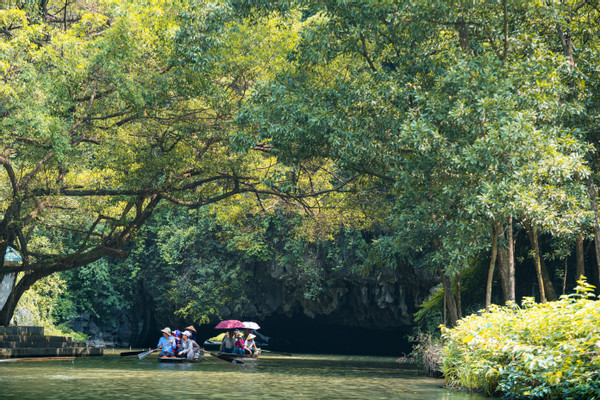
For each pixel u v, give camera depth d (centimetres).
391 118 1561
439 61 1602
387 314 3466
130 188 1947
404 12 1552
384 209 2212
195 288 3378
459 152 1345
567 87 1438
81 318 3509
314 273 3200
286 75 1770
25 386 954
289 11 1791
